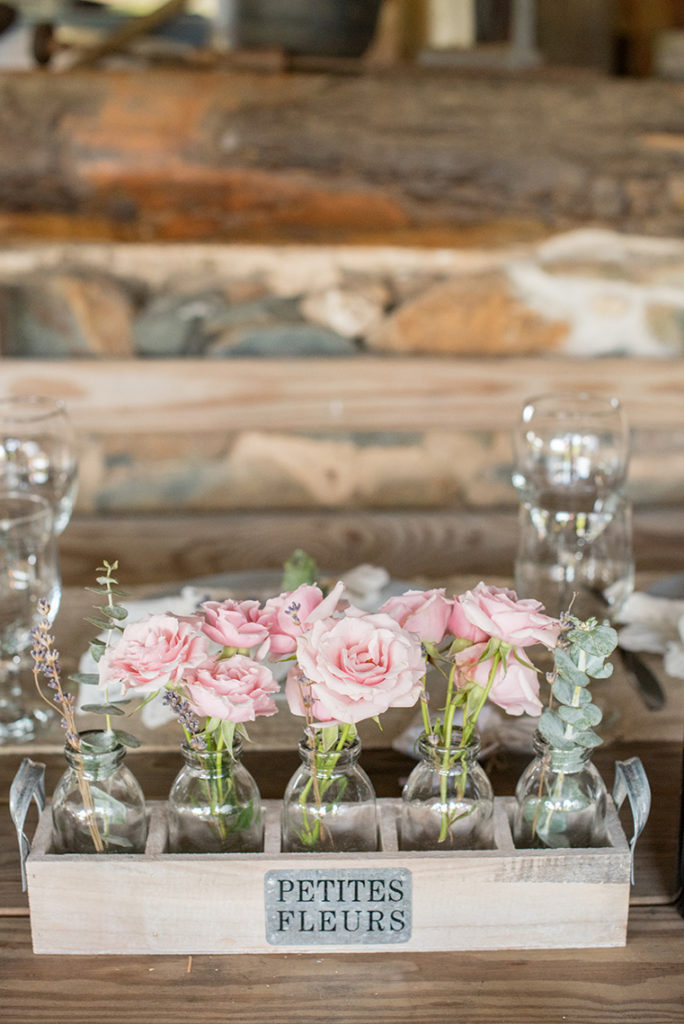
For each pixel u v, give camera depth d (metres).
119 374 2.04
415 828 0.80
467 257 2.27
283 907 0.78
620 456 1.25
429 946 0.79
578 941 0.79
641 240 2.37
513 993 0.75
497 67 2.90
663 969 0.77
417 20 3.30
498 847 0.82
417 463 2.15
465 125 2.43
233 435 2.12
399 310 2.20
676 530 2.03
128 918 0.78
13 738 1.06
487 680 0.75
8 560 1.16
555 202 2.46
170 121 2.38
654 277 2.24
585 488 1.25
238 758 0.80
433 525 1.96
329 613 0.72
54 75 2.37
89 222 2.38
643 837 0.92
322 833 0.78
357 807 0.78
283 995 0.75
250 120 2.39
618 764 0.82
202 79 2.40
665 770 1.01
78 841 0.79
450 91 2.43
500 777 0.99
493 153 2.43
